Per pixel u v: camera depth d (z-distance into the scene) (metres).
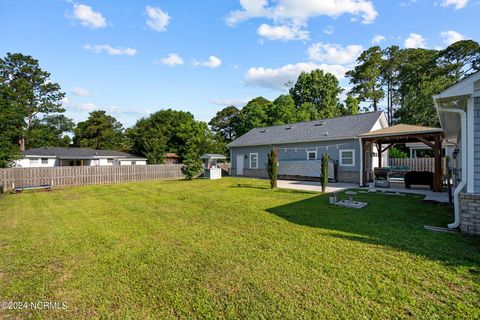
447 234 4.93
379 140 14.86
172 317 2.55
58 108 39.44
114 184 18.11
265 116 36.75
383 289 2.94
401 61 34.28
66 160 29.41
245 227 5.79
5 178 14.71
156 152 32.47
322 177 11.55
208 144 29.52
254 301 2.77
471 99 5.09
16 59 35.59
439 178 11.34
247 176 23.08
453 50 27.77
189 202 9.34
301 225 5.82
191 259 3.97
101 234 5.46
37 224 6.47
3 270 3.73
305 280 3.20
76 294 3.04
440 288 2.93
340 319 2.43
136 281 3.30
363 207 7.74
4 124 18.91
